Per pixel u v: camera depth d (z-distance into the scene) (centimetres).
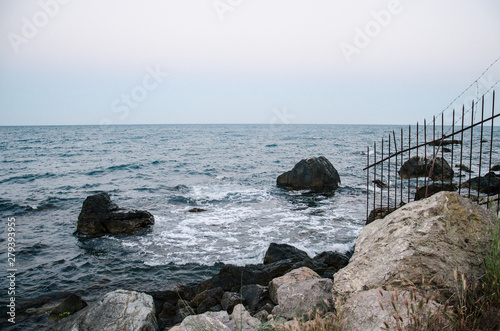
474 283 352
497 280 348
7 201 1878
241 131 14588
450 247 409
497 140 5859
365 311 350
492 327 289
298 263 898
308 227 1380
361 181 2425
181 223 1466
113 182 2534
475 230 440
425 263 388
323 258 966
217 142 7288
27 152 4956
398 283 380
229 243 1209
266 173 2927
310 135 10456
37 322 714
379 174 2688
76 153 4806
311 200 1898
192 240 1248
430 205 465
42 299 825
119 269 1005
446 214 444
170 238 1273
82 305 760
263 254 1097
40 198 1964
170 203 1844
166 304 749
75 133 12138
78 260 1078
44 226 1446
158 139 8444
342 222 1446
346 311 367
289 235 1281
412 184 2156
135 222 1377
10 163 3712
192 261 1054
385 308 342
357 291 408
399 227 464
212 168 3266
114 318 557
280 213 1620
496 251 394
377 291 376
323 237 1252
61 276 960
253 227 1394
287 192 2122
